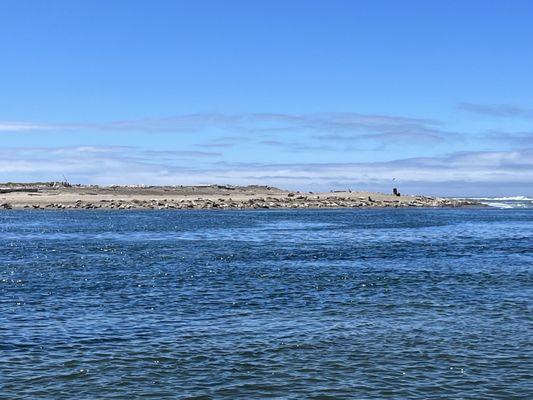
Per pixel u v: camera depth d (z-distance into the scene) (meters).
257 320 27.12
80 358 21.19
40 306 30.39
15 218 115.88
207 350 22.19
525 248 63.22
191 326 25.94
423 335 24.33
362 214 143.38
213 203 170.88
